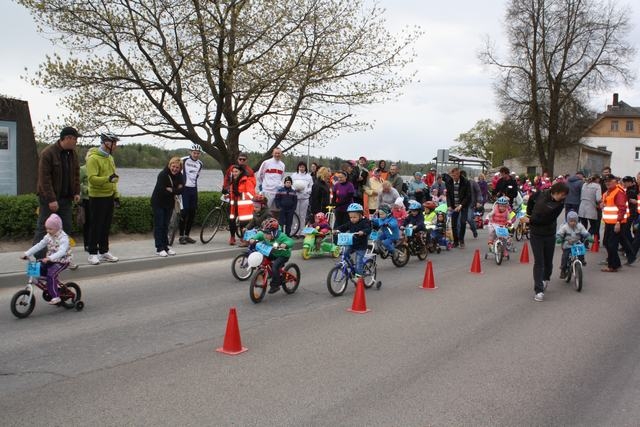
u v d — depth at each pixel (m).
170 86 15.62
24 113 14.72
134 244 12.30
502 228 12.44
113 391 4.68
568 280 10.27
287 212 13.05
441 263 12.42
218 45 15.12
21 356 5.55
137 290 8.67
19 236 11.45
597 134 76.25
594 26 45.09
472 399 4.68
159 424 4.06
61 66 14.42
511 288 9.66
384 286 9.65
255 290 8.27
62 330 6.47
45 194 8.57
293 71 15.69
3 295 8.05
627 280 10.79
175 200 12.10
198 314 7.34
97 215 9.70
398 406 4.48
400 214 12.71
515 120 48.94
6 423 4.05
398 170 16.30
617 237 11.73
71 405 4.38
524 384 5.06
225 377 5.05
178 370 5.21
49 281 7.02
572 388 5.00
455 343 6.27
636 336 6.80
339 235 8.72
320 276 10.38
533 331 6.88
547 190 8.72
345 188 12.61
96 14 14.43
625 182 13.52
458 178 15.01
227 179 13.06
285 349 5.92
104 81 15.02
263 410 4.34
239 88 15.87
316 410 4.36
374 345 6.12
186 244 12.81
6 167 14.20
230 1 14.77
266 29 15.39
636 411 4.54
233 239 12.88
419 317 7.44
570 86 47.09
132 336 6.29
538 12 46.31
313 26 15.90
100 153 9.63
